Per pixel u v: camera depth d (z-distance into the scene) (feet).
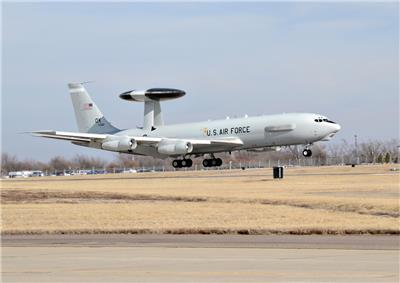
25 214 262.88
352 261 128.57
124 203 308.40
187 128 545.85
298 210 259.39
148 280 109.19
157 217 245.24
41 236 191.42
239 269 119.96
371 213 245.24
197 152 543.80
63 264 128.98
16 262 132.87
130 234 194.08
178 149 523.29
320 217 234.79
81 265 127.34
